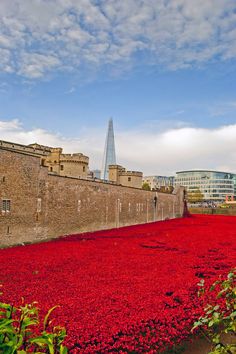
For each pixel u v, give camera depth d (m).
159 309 11.89
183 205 88.12
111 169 82.81
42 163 43.34
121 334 9.98
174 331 10.16
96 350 8.80
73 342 9.05
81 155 61.56
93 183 44.25
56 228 35.34
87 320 10.61
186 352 9.30
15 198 28.97
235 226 52.00
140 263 20.42
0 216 27.05
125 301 12.70
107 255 23.25
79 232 40.31
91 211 43.47
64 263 20.06
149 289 14.41
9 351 4.27
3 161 27.59
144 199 63.25
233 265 20.16
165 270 18.48
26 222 30.34
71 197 38.66
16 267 18.59
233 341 9.45
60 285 14.91
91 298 12.98
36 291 13.81
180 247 27.84
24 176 30.33
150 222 65.19
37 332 8.92
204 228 47.94
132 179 80.69
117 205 51.56
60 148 61.06
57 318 10.60
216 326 10.73
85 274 17.17
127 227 52.06
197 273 18.19
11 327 4.61
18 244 28.98
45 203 33.50
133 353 9.05
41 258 21.64
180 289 14.41
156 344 9.59
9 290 13.87
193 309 11.80
